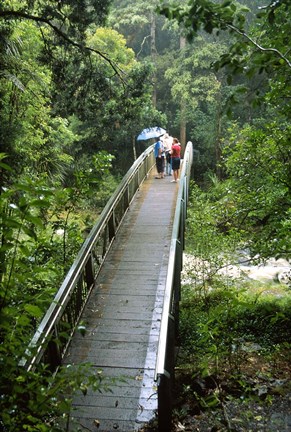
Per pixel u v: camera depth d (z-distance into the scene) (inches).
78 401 171.3
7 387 91.6
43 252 254.4
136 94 426.6
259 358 247.0
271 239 293.7
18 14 333.7
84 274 254.2
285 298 380.2
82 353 203.2
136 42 1170.6
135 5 1043.9
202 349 237.0
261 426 167.3
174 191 501.0
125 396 175.0
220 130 930.1
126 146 1027.9
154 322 229.3
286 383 205.9
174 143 536.4
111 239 343.0
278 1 137.9
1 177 324.5
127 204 427.2
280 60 144.3
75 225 308.2
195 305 339.3
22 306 98.2
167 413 150.2
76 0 354.6
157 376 146.1
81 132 746.2
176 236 259.8
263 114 735.1
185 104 968.3
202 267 364.8
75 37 390.9
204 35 981.2
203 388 192.2
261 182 302.5
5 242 90.0
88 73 414.3
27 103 462.9
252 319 310.8
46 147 532.1
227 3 130.0
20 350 94.8
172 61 1034.7
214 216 350.3
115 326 226.1
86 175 264.5
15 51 381.1
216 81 900.6
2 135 354.6
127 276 284.4
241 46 142.4
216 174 968.9
